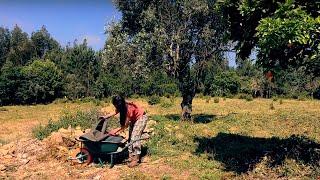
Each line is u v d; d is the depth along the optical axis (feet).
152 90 170.81
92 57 184.65
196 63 65.05
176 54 63.82
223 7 30.12
